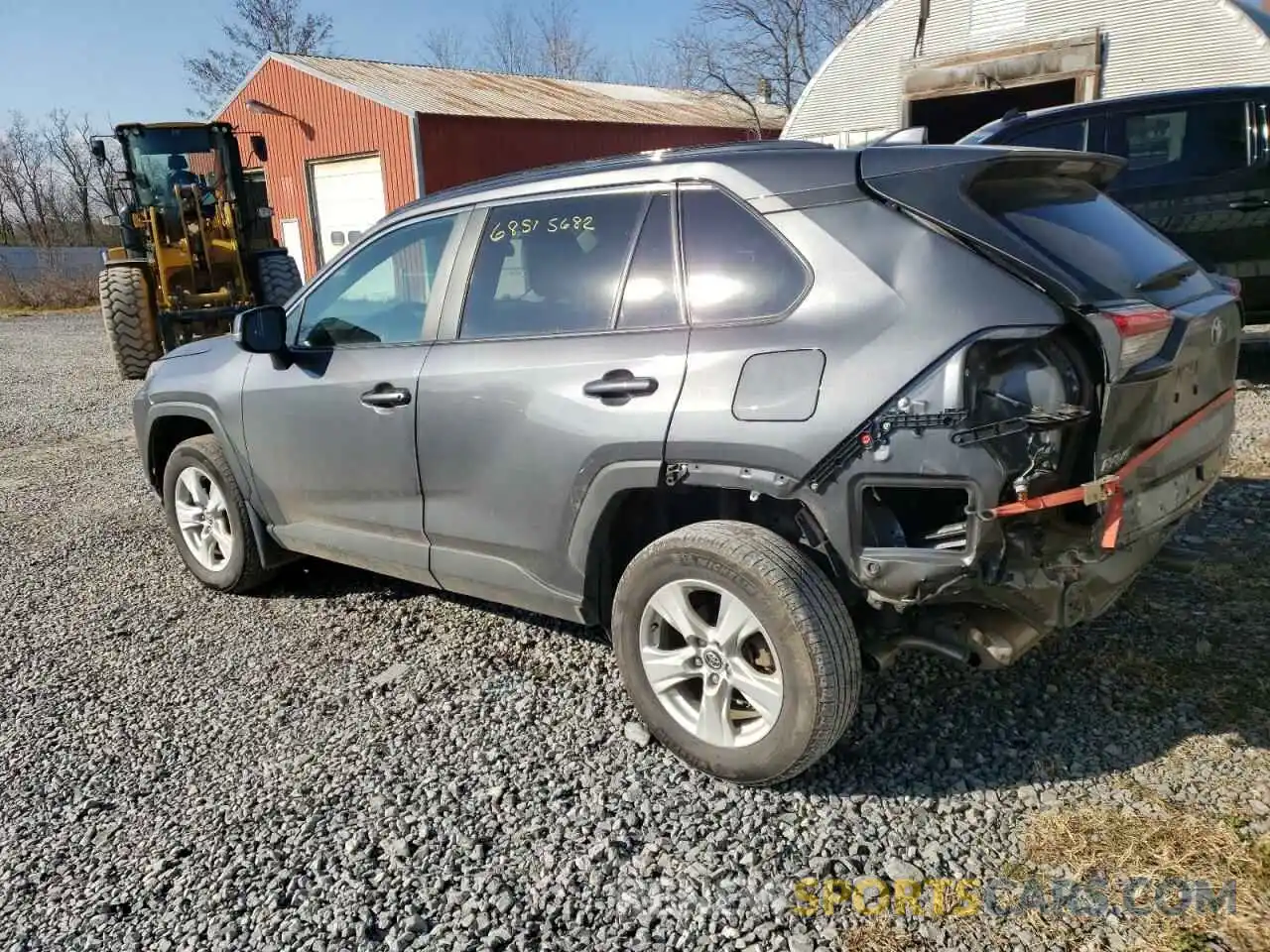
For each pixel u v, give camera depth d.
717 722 2.95
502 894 2.55
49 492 6.99
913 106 12.69
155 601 4.77
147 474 5.17
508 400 3.32
